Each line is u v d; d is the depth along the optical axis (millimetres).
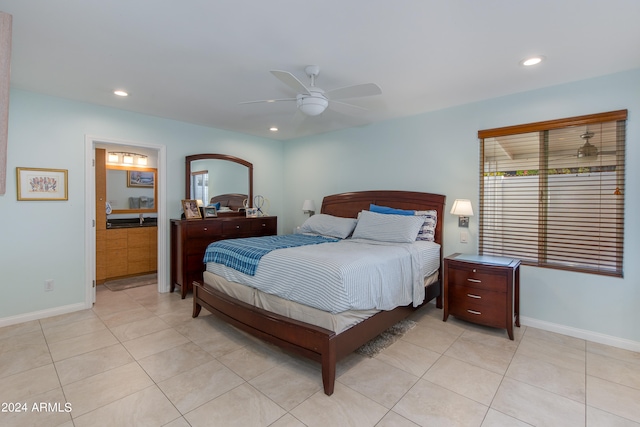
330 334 2057
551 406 1912
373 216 3803
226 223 4379
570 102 2867
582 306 2846
